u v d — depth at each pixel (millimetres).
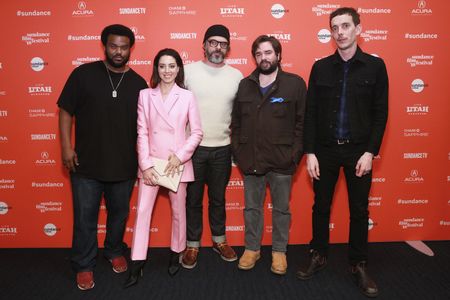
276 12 2840
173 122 2281
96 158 2283
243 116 2391
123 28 2246
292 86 2320
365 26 2863
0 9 2789
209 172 2602
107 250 2635
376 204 3035
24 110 2881
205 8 2826
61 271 2602
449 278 2473
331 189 2377
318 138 2318
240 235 3027
